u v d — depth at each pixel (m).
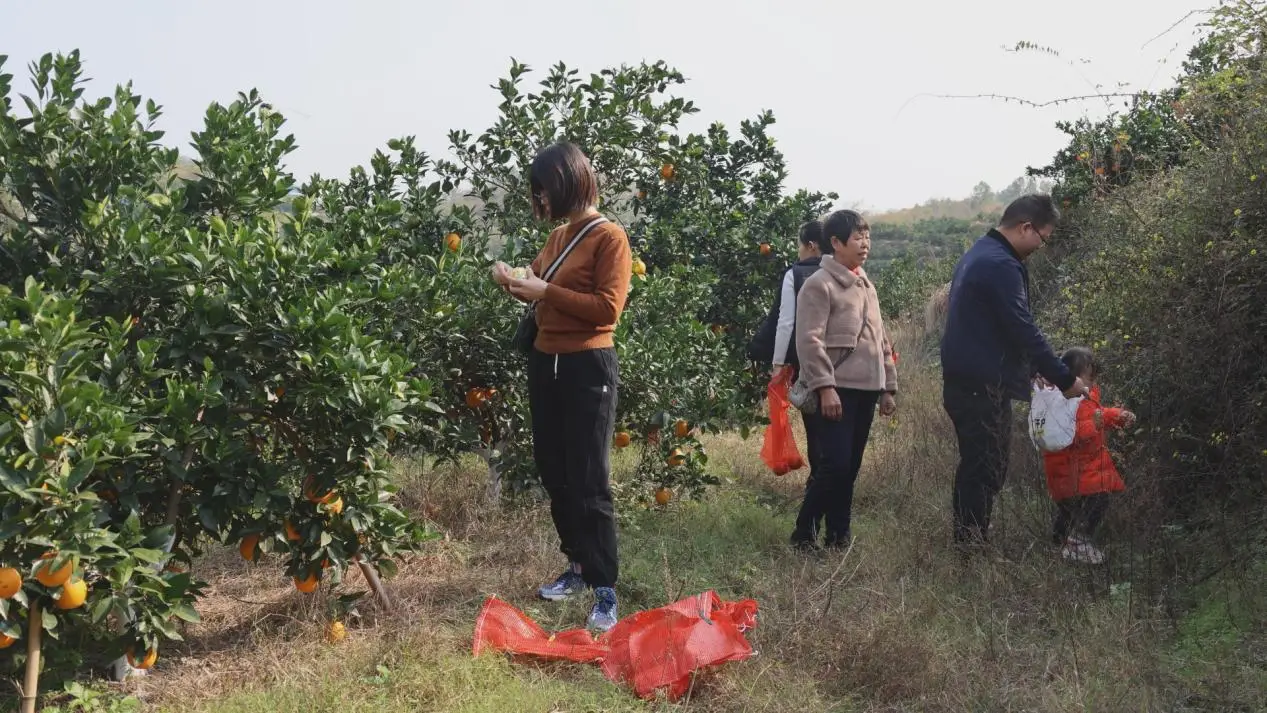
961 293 4.73
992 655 3.64
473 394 5.02
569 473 3.96
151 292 3.45
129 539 2.99
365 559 3.84
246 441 3.87
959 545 4.65
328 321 3.49
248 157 4.00
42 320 2.89
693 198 7.68
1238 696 3.26
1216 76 4.91
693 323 5.84
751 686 3.35
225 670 3.45
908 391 9.29
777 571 4.64
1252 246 4.29
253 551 3.61
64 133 3.73
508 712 3.10
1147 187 5.91
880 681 3.44
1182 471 4.53
